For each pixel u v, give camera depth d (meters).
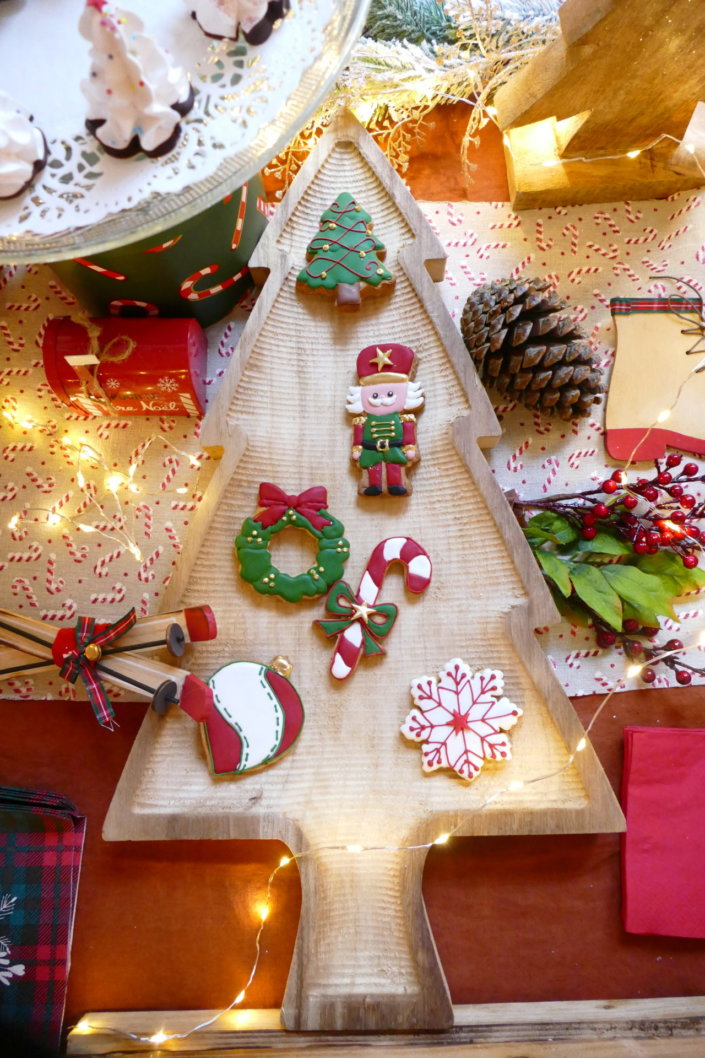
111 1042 0.61
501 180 0.73
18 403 0.70
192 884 0.65
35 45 0.53
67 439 0.69
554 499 0.66
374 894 0.61
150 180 0.51
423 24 0.66
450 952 0.64
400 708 0.62
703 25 0.59
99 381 0.64
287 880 0.65
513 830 0.60
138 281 0.62
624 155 0.70
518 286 0.63
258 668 0.62
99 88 0.49
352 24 0.52
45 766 0.66
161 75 0.49
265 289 0.65
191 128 0.52
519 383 0.64
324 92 0.51
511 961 0.64
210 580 0.63
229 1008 0.62
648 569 0.66
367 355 0.64
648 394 0.69
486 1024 0.61
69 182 0.52
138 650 0.60
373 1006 0.59
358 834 0.61
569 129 0.68
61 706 0.67
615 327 0.70
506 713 0.61
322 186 0.67
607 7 0.58
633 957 0.64
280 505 0.63
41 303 0.71
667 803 0.64
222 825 0.60
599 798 0.60
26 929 0.63
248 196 0.64
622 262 0.72
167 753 0.62
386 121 0.73
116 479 0.69
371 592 0.63
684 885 0.63
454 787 0.61
